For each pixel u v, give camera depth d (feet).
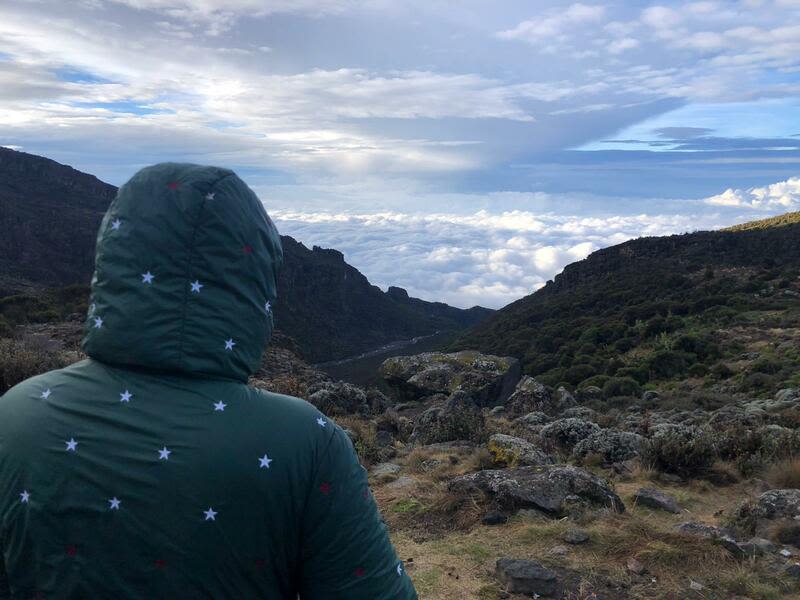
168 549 3.42
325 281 532.32
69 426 3.62
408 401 53.47
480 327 298.15
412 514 18.76
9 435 3.73
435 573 14.76
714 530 16.80
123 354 3.65
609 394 89.97
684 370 116.88
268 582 3.65
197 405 3.60
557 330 196.65
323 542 3.73
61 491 3.53
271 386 42.24
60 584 3.53
